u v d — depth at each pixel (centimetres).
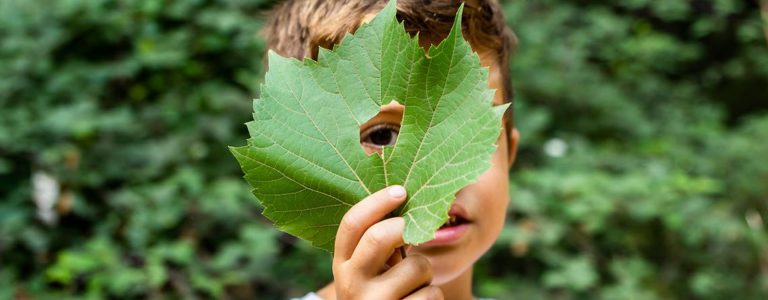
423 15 82
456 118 59
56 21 255
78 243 232
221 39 270
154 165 236
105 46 263
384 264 64
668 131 345
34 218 231
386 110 74
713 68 442
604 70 375
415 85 59
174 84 269
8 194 233
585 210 248
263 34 114
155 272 206
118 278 206
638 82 367
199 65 270
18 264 227
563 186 260
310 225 61
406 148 60
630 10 420
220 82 269
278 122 60
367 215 59
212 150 254
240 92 270
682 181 276
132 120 244
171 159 238
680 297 282
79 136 236
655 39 366
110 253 214
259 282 229
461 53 59
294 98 60
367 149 75
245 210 236
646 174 286
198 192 228
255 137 60
